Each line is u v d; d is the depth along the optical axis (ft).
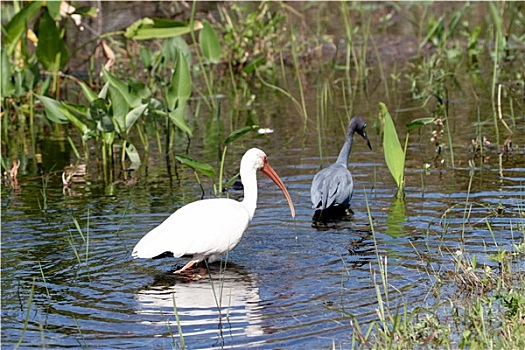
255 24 73.72
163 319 26.76
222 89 67.87
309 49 75.92
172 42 57.31
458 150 46.44
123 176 45.09
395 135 39.19
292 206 35.17
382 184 41.27
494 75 53.47
